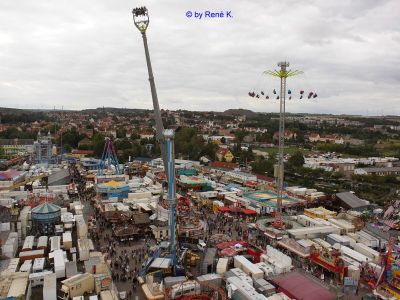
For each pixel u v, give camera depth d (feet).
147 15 315.17
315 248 291.38
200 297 228.84
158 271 255.50
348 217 396.37
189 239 330.13
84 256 284.20
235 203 447.83
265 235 345.72
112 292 228.02
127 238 333.01
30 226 357.61
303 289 229.45
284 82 365.40
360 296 239.91
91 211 428.15
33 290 240.53
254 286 242.78
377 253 295.89
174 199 277.85
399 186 637.30
